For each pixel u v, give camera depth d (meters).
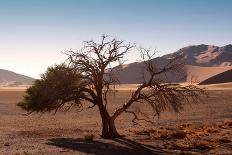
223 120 54.66
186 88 33.66
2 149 28.75
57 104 36.34
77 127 46.09
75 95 34.47
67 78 33.81
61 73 34.09
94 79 33.69
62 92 34.22
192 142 32.94
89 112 65.81
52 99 34.56
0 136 36.25
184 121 53.28
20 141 33.00
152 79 33.28
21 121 52.31
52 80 34.44
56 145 30.70
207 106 76.31
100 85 34.12
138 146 30.69
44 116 59.19
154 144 31.86
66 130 42.62
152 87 33.31
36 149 28.86
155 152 28.52
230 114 62.62
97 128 45.31
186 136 36.81
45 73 36.06
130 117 57.88
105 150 28.81
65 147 29.80
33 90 36.78
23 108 37.75
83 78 33.91
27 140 33.62
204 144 31.19
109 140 33.22
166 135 35.72
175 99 33.03
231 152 29.11
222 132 40.44
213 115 61.22
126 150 29.05
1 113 63.81
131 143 31.97
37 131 41.22
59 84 34.06
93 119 56.03
